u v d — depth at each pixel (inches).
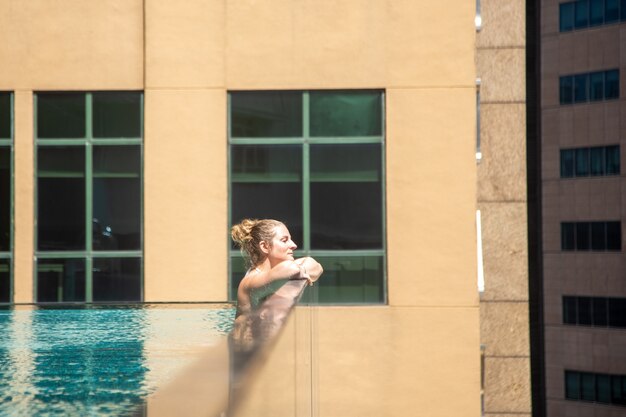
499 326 979.9
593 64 4493.1
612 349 4559.5
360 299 555.2
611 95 4436.5
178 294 552.7
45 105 559.2
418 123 551.5
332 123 558.9
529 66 4682.6
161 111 554.3
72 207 557.9
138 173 558.6
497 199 993.5
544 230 4741.6
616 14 4382.4
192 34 555.2
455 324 547.2
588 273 4589.1
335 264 557.0
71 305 320.5
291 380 220.7
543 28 4633.4
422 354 547.2
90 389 189.9
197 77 555.2
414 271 550.3
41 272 557.9
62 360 233.6
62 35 555.5
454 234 549.6
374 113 558.6
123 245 558.6
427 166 551.5
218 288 552.4
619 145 4443.9
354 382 547.2
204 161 553.3
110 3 555.5
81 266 557.3
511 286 986.7
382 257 555.5
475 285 547.8
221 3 555.5
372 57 553.6
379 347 548.4
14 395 186.5
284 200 558.9
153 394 181.5
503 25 1000.9
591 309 4611.2
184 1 554.9
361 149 557.9
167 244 552.7
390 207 551.5
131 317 302.5
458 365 547.2
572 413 4675.2
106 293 557.3
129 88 555.5
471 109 550.9
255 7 555.5
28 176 554.6
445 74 552.1
